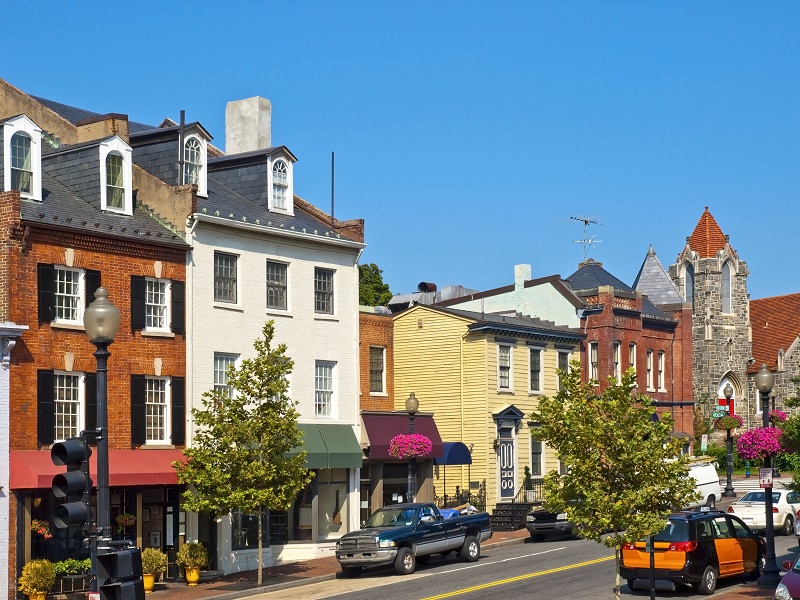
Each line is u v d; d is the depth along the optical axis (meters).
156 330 37.41
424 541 36.69
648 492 24.86
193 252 38.78
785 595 25.22
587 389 26.16
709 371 85.44
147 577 34.31
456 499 49.75
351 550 35.72
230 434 34.72
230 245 40.34
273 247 42.00
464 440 51.59
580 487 25.31
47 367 33.75
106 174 37.66
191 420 38.16
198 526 37.91
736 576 33.31
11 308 33.00
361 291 75.12
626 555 30.36
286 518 41.69
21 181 35.38
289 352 42.19
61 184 38.12
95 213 36.88
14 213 33.19
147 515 36.59
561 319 60.94
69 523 17.06
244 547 39.59
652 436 25.50
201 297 39.00
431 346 53.09
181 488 37.34
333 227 45.47
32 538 32.81
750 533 32.88
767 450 39.72
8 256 33.16
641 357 63.25
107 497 18.03
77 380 34.75
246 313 40.66
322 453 42.09
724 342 86.12
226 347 39.75
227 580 36.81
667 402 64.44
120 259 36.38
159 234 37.91
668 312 67.56
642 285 82.81
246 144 49.03
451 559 39.53
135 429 36.19
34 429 33.22
